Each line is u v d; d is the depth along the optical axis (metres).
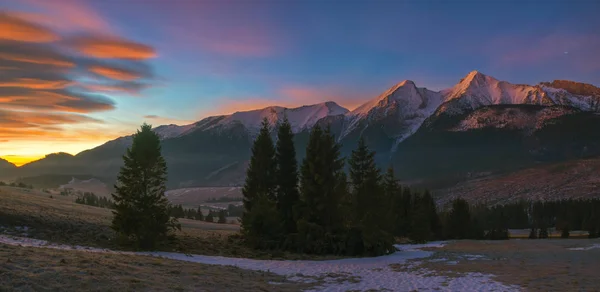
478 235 109.94
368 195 45.38
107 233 34.50
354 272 26.23
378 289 20.06
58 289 13.33
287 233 43.31
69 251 21.84
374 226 40.16
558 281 20.61
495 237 108.19
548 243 52.41
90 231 33.66
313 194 43.72
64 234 30.77
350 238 39.53
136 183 33.12
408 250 46.59
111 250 28.53
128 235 32.62
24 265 15.30
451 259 33.72
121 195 33.03
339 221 43.41
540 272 23.88
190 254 31.72
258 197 45.47
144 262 21.31
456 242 66.81
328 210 42.91
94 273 15.80
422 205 84.81
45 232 29.97
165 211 34.50
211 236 45.84
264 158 50.56
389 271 26.66
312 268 27.89
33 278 13.81
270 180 50.12
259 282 20.38
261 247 40.28
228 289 17.38
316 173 43.78
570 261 29.17
